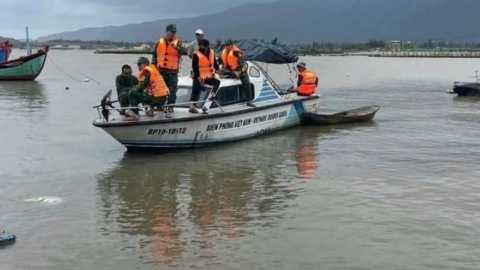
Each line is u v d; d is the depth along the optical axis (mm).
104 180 11906
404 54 154250
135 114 14102
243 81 16188
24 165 13227
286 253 7984
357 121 20281
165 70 14789
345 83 43125
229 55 16219
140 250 8070
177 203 10297
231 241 8414
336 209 9930
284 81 43688
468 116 22312
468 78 49500
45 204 10195
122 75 14680
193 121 14586
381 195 10781
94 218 9430
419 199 10523
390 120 21031
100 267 7531
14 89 35781
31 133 17688
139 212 9766
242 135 16391
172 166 13188
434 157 14195
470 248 8180
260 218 9445
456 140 16734
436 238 8562
